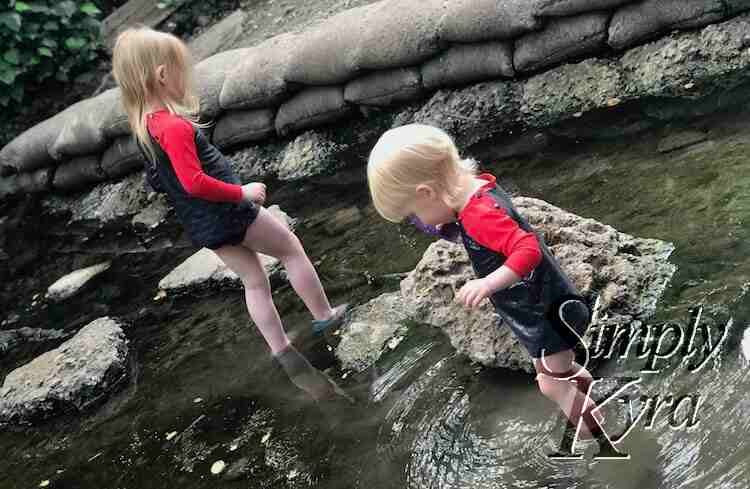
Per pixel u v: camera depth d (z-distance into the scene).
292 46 5.23
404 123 4.92
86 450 3.26
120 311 4.31
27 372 3.72
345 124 5.20
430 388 2.84
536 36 4.46
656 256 2.92
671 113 3.95
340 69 4.94
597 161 3.82
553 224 2.98
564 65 4.48
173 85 2.98
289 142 5.37
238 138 5.52
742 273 2.71
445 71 4.74
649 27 4.22
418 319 3.20
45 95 7.14
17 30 6.62
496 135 4.47
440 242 3.21
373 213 4.28
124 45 2.91
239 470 2.83
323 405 2.98
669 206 3.22
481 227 2.14
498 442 2.50
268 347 3.50
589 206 3.45
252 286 3.28
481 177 2.26
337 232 4.20
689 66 4.12
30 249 5.73
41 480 3.17
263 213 3.19
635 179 3.53
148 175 3.15
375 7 5.03
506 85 4.62
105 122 5.79
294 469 2.73
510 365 2.77
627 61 4.30
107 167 5.95
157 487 2.91
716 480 2.07
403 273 3.58
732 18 4.08
